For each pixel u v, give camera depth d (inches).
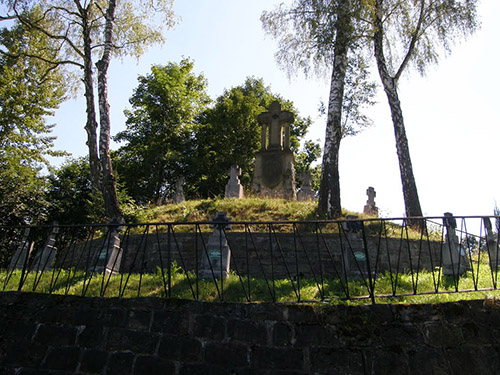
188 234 491.8
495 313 216.5
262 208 626.2
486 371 201.2
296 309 216.7
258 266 469.4
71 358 214.2
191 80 1551.4
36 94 918.4
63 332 222.4
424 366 201.3
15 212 804.6
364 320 213.3
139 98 1411.2
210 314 218.1
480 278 343.6
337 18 659.4
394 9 770.8
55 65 833.5
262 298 279.4
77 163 1263.5
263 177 855.1
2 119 882.1
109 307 227.3
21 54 821.2
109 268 401.4
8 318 230.1
